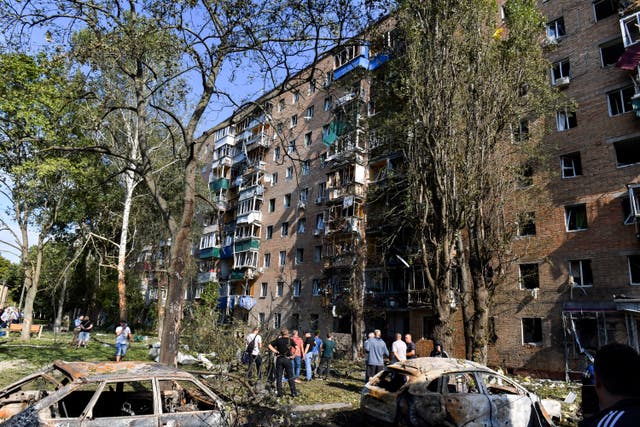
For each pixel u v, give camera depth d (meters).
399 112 16.34
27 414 5.02
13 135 13.45
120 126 23.86
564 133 19.69
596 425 1.88
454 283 18.44
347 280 26.25
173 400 6.64
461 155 14.18
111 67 12.02
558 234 18.83
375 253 26.17
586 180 18.53
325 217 30.83
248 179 39.47
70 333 32.91
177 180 27.22
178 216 29.58
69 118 14.45
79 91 12.56
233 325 14.95
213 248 41.06
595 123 18.83
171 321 9.98
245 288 36.72
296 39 10.16
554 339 17.89
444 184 13.94
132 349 21.50
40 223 23.25
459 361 8.12
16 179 18.56
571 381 16.78
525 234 20.06
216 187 42.88
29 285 22.64
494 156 15.26
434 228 14.11
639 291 16.14
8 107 12.44
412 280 22.72
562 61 20.83
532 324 19.05
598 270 17.39
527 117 20.70
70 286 39.47
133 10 10.31
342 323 28.00
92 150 11.36
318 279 30.64
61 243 31.89
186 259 10.62
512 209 18.94
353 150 27.41
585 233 18.06
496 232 15.01
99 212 29.03
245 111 12.53
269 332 15.16
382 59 17.59
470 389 7.95
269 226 36.84
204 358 15.34
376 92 17.12
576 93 19.81
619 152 18.33
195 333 15.10
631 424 1.74
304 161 11.87
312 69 11.21
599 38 19.61
